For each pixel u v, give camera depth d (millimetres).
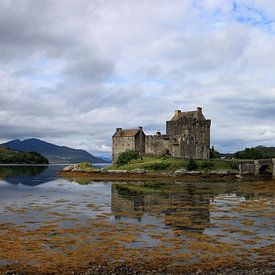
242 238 32188
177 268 23719
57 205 52156
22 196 63312
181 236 32844
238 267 23969
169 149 128000
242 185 85062
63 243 30016
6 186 84062
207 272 23062
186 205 52281
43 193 68562
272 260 25656
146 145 135000
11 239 31219
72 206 51250
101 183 93375
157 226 37312
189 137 126750
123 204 53344
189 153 126500
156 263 24750
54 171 162500
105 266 24062
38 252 27312
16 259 25609
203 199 59188
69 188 79250
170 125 130250
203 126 130625
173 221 40062
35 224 38094
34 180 103938
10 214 44219
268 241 31188
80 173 121562
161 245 29609
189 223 38969
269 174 103750
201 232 34562
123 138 136125
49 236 32500
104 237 32312
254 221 40156
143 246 29359
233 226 37438
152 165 111000
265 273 22812
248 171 102750
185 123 127250
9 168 187000
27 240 30906
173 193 68312
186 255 26797
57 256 26312
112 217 42562
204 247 28984
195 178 101625
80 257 26141
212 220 40719
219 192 70062
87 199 59281
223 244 29938
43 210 47500
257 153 137625
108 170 117688
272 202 55594
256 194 67000
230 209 48594
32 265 24328
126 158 125625
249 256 26625
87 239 31531
